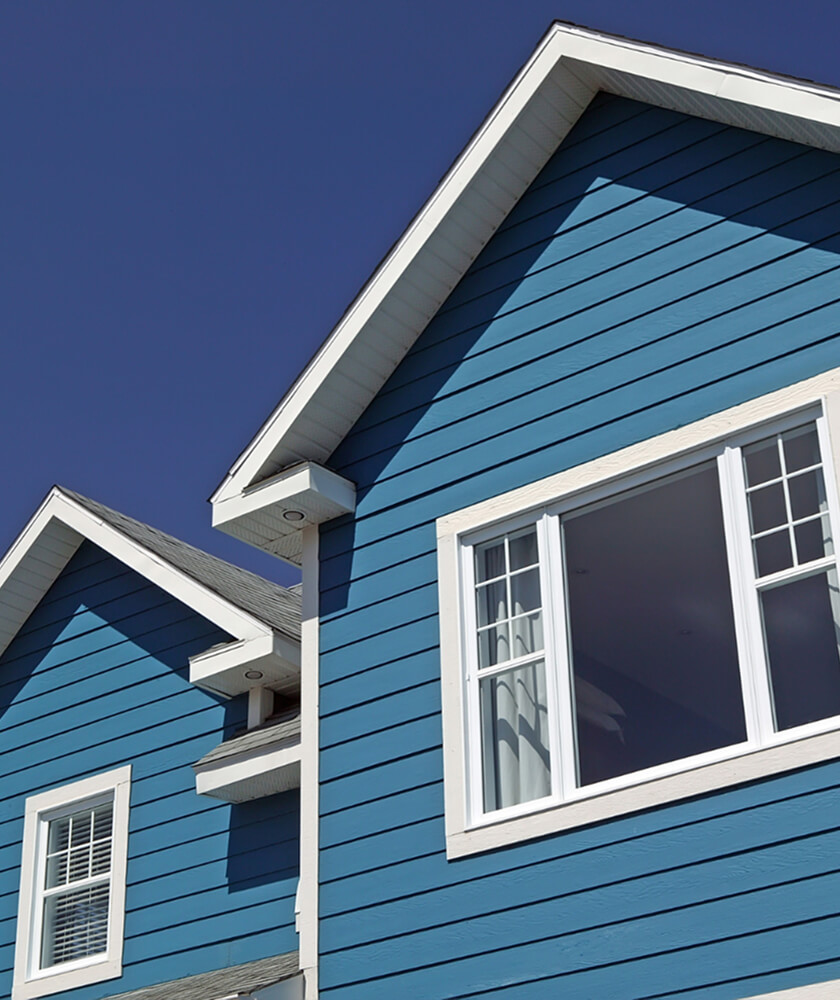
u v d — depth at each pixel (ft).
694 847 26.30
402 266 33.45
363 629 32.48
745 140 31.09
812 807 25.39
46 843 41.50
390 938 29.22
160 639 41.70
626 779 27.58
